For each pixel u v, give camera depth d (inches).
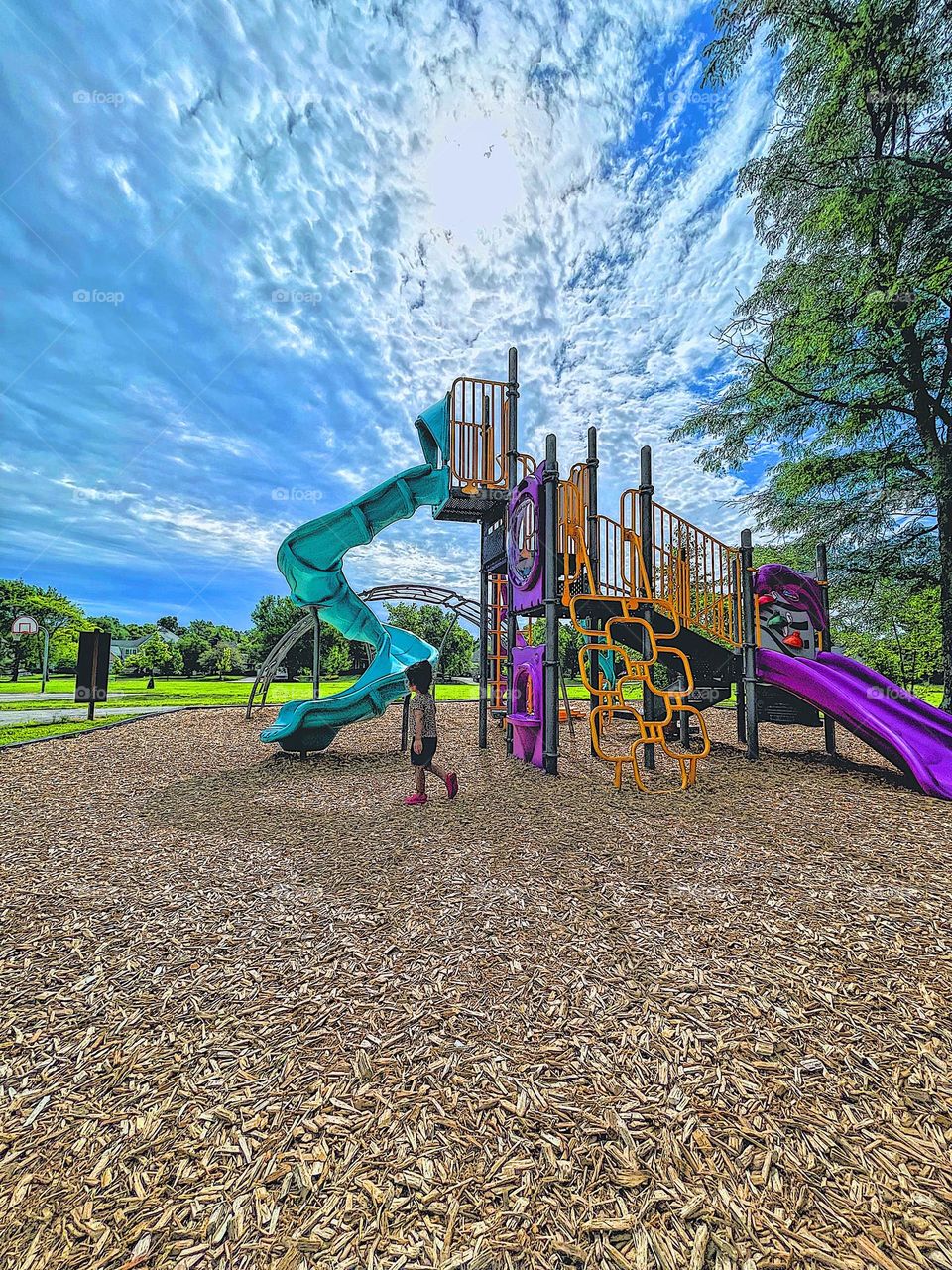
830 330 414.6
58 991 91.7
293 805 209.6
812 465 492.7
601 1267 48.5
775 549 557.6
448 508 352.2
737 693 374.6
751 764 289.7
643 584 292.4
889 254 374.3
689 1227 52.1
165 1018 84.6
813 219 419.8
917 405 425.7
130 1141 62.2
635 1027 81.5
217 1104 67.6
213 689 1008.2
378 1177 57.5
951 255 344.8
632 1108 66.4
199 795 225.9
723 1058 75.0
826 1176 57.4
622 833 171.9
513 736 319.6
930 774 229.1
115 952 103.7
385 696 334.6
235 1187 56.5
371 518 327.6
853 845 160.9
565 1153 60.2
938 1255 49.4
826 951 102.9
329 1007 87.2
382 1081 71.2
